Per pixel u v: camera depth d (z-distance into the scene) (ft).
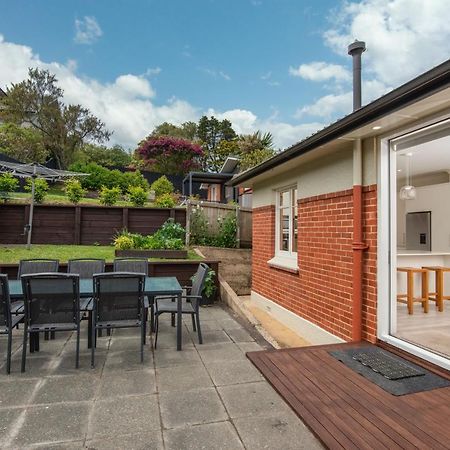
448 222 21.59
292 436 7.83
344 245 14.71
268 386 10.24
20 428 8.16
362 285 13.60
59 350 13.38
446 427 7.75
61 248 27.96
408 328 14.40
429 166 20.98
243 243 32.58
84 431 8.05
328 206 15.96
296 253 20.12
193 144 101.40
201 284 14.76
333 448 7.14
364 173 13.53
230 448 7.46
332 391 9.46
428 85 8.63
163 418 8.61
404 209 25.85
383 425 7.86
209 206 31.73
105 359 12.50
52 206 30.81
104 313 12.09
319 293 16.60
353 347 12.72
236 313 19.58
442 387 9.53
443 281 19.74
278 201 22.85
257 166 20.75
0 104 76.69
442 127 10.73
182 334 15.60
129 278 12.10
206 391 10.00
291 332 19.04
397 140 12.26
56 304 11.66
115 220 31.99
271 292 22.47
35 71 75.31
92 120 80.28
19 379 10.77
